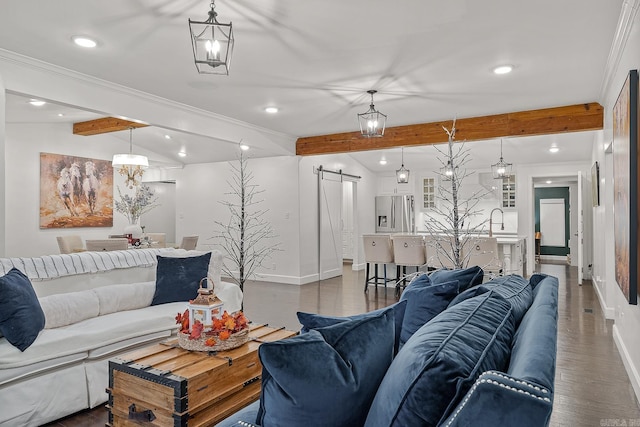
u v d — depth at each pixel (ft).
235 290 13.84
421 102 15.65
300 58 11.35
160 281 12.35
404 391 3.20
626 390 9.60
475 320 4.23
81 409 8.84
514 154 25.85
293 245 24.45
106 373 9.34
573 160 26.78
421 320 6.43
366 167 32.01
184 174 29.27
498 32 9.77
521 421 2.53
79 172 24.13
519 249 22.12
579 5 8.52
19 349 8.10
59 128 23.17
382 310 4.67
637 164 8.27
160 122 15.48
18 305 8.33
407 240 20.07
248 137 19.95
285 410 3.55
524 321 4.71
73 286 11.21
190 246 22.13
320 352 3.64
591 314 16.70
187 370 7.16
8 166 21.24
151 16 9.08
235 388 7.69
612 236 15.78
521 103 15.79
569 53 10.98
